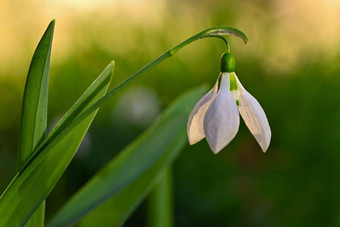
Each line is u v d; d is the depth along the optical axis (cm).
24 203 33
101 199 36
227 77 32
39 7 97
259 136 32
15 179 32
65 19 97
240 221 61
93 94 33
